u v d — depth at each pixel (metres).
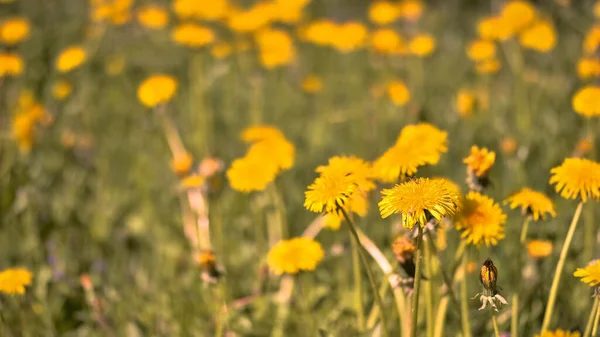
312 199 1.30
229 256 1.69
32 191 1.76
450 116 2.19
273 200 1.69
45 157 2.14
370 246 1.45
